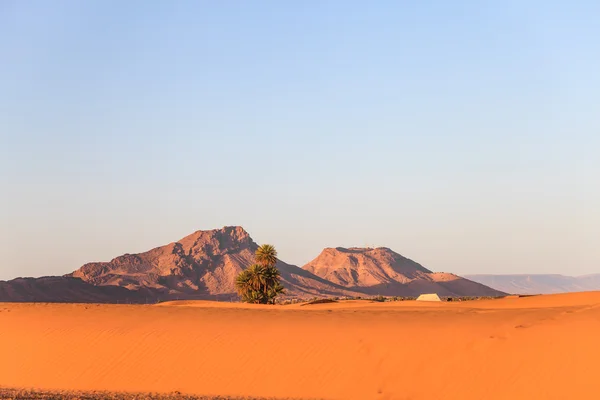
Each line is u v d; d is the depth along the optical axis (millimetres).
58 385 67000
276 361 65188
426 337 64625
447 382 56844
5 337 77875
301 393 60031
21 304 114188
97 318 85375
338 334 68812
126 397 59781
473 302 166250
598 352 54906
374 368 61094
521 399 52938
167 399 58812
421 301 197500
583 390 52062
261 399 59188
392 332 67438
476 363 58094
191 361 67625
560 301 143125
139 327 78125
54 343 74812
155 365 67938
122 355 70562
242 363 65812
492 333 63250
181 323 79375
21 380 68750
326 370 62344
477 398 54344
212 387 63250
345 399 57969
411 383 57938
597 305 83688
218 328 75312
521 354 57531
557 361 55469
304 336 69500
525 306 138125
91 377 67500
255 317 84312
